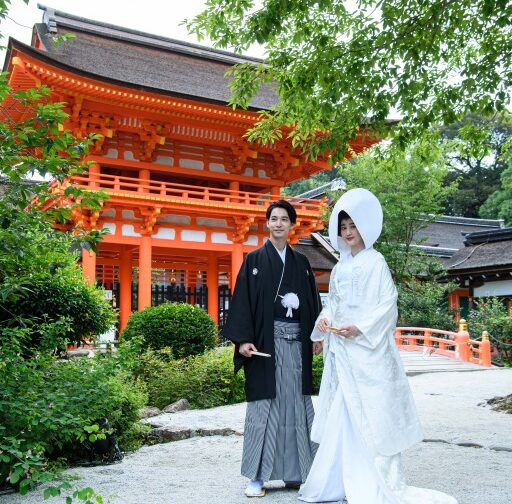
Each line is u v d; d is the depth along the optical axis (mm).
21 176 3936
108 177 18953
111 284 22359
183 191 19047
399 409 3523
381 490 3359
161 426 7051
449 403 9000
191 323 11422
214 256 22094
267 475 3893
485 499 3752
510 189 40438
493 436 6203
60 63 15500
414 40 7113
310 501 3689
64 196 4152
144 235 19078
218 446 6035
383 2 6805
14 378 4258
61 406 4168
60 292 7594
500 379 12547
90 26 23203
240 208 19859
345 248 3918
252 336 3992
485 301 23422
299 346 4078
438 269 22609
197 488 4191
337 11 7137
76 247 4695
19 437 4031
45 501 3947
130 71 20344
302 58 7098
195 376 9312
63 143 3934
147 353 9664
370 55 6875
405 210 21328
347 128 7383
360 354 3561
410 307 21219
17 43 14727
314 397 9398
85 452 5523
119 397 5359
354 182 21844
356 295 3699
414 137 7957
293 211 4234
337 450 3664
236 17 6828
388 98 7074
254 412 3986
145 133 18906
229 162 21250
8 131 3771
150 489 4199
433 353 18172
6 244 3957
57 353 7664
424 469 4684
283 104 7703
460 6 7211
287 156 21234
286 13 6453
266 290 4039
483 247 25391
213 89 21297
